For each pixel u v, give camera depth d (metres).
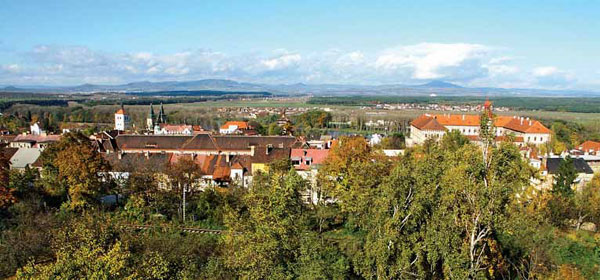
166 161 116.12
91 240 49.34
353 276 56.16
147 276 46.41
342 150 90.06
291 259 50.12
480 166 44.94
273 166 95.12
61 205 85.06
